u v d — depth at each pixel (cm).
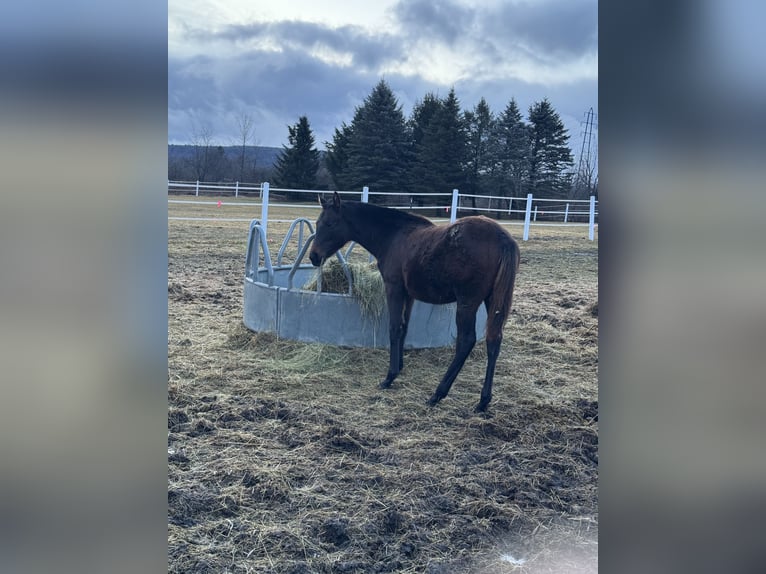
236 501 223
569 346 463
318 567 187
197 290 618
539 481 252
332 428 293
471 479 249
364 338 418
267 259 445
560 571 187
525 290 680
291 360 401
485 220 332
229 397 334
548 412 331
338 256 409
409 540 204
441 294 350
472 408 334
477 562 193
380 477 246
